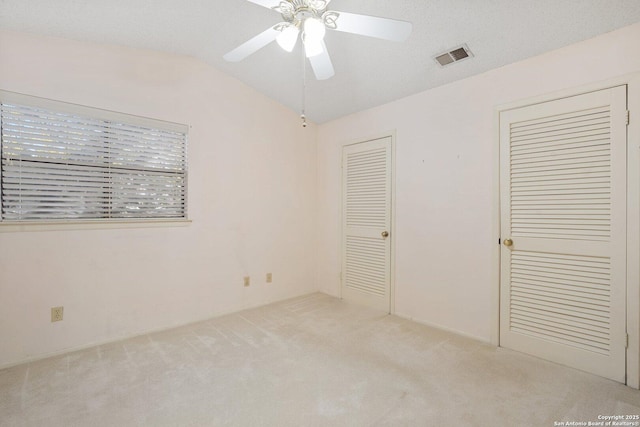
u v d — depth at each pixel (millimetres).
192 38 2582
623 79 1907
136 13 2180
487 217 2508
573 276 2119
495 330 2480
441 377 2027
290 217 3756
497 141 2443
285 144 3689
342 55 2600
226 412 1691
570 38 2045
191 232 2969
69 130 2363
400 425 1591
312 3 1574
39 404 1748
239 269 3311
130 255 2641
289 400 1794
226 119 3182
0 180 2129
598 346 2029
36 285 2246
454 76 2619
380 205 3297
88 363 2203
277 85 3256
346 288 3676
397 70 2664
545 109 2209
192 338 2629
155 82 2740
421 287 2955
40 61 2234
